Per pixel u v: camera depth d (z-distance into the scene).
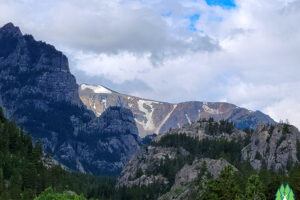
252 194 147.62
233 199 148.75
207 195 153.50
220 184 152.50
